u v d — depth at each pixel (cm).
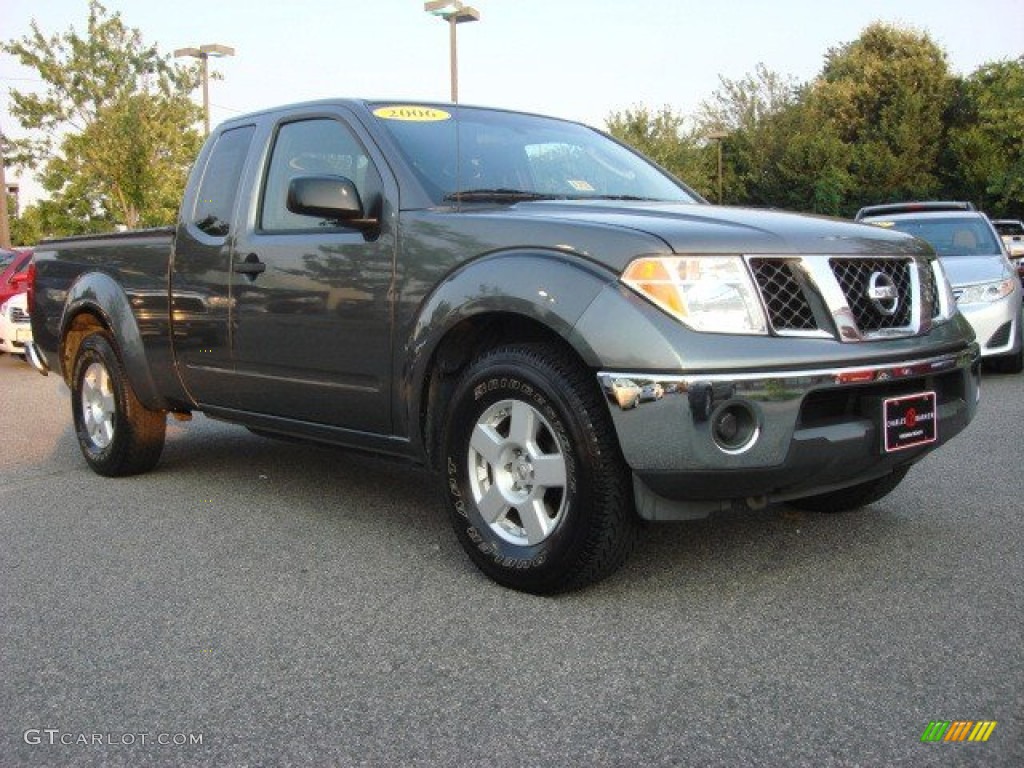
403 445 405
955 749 245
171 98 2522
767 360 317
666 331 313
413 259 388
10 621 351
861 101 4650
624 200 428
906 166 4338
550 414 339
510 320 364
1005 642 306
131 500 521
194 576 395
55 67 2409
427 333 375
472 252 368
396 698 282
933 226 1034
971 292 913
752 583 363
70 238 598
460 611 346
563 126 502
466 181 418
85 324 600
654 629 324
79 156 2458
